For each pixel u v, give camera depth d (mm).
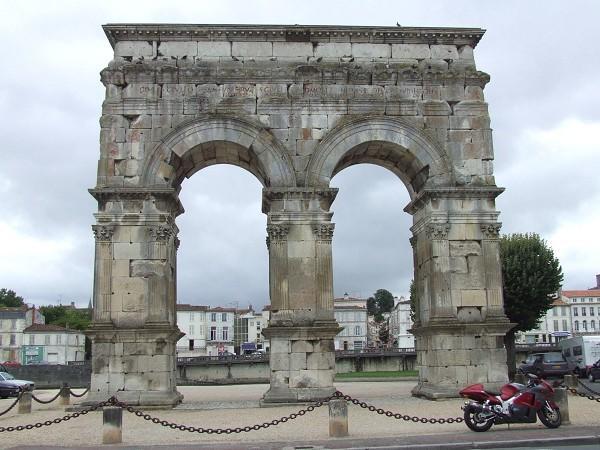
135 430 24266
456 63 36156
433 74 35469
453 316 33188
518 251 58688
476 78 35688
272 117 34406
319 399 31344
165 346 32000
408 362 77000
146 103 34062
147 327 31812
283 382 31797
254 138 34031
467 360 32875
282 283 32719
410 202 36750
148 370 31703
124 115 34000
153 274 32531
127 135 33844
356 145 34375
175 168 34500
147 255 32688
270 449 18953
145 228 32875
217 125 34031
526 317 58625
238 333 175875
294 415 21750
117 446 20031
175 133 33781
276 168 33906
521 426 22875
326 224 33219
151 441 21391
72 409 30875
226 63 35062
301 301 32719
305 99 34594
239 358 83312
